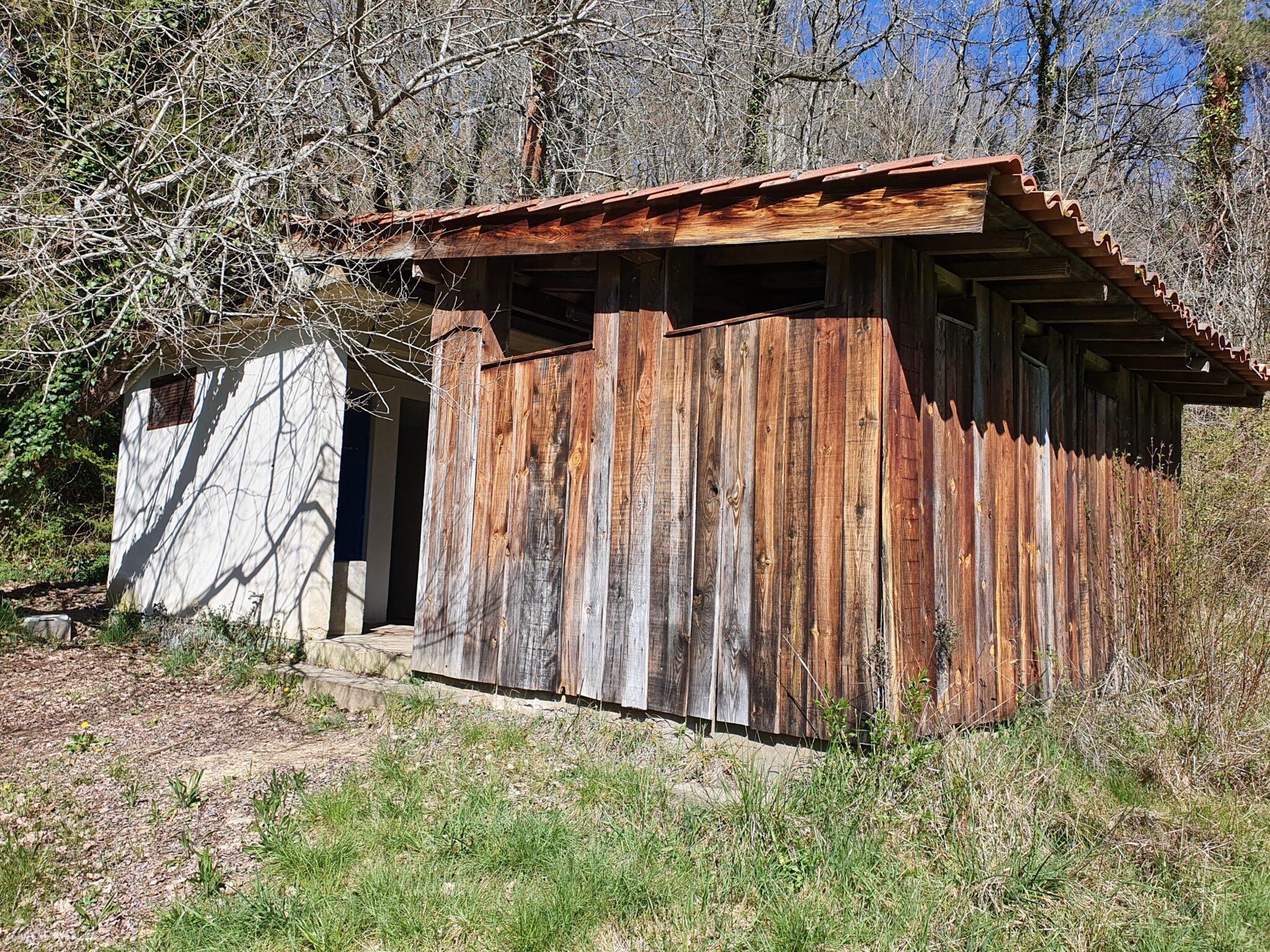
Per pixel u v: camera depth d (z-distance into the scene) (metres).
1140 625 5.91
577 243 5.33
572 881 3.42
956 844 3.51
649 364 5.32
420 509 9.74
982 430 5.26
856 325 4.42
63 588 13.09
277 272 7.62
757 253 5.11
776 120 16.97
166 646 8.53
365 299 7.42
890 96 18.53
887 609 4.24
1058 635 6.11
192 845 4.13
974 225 3.77
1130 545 6.27
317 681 6.72
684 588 5.00
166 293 7.48
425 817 4.18
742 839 3.65
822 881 3.37
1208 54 17.70
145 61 9.30
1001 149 18.95
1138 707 5.06
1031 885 3.33
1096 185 18.70
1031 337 6.19
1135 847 3.71
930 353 4.72
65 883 3.84
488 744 5.15
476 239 5.98
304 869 3.71
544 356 5.91
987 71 19.33
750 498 4.77
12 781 5.04
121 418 15.39
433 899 3.40
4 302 8.82
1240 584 6.00
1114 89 19.11
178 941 3.28
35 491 11.66
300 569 7.91
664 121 14.73
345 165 9.92
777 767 4.39
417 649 6.46
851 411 4.39
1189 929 3.16
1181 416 9.41
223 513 9.05
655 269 5.36
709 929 3.18
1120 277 4.98
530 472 5.89
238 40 9.38
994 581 5.32
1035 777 4.00
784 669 4.52
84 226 7.16
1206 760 4.54
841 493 4.39
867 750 4.20
